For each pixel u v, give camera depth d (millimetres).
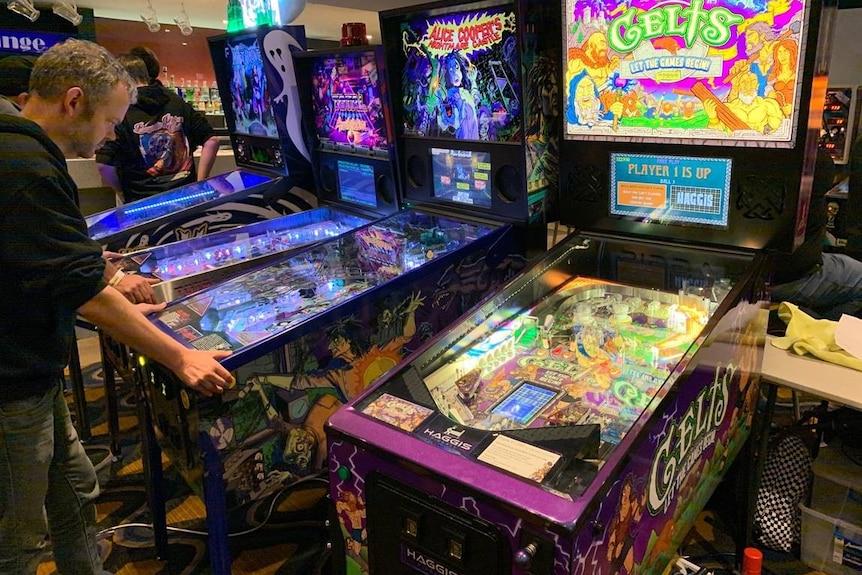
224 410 1701
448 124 2307
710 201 1744
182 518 2453
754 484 2023
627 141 1838
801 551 2107
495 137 2160
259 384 1756
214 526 1757
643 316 1877
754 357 1823
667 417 1302
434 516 1214
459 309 2201
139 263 2570
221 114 5934
